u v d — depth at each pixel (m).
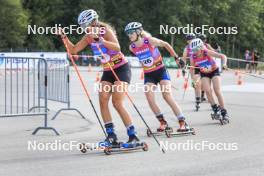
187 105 23.56
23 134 14.76
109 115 12.34
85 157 11.58
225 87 35.44
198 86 21.31
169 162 11.05
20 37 77.69
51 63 20.08
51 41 81.56
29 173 9.97
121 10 85.75
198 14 86.06
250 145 13.16
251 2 92.12
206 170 10.27
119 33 85.00
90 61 67.69
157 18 85.62
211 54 17.67
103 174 9.91
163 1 84.19
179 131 14.80
